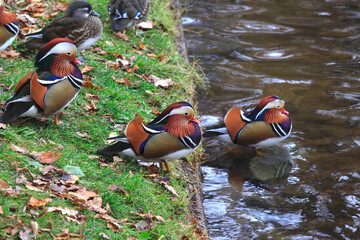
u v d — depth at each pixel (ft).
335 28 39.55
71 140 19.27
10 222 13.46
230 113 22.38
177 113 18.10
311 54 34.94
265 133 22.26
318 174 21.88
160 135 18.02
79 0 26.30
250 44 36.52
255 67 32.89
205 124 25.79
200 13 42.39
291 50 35.58
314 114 26.91
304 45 36.40
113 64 26.84
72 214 14.57
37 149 17.72
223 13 42.57
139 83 25.72
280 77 31.48
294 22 40.73
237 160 22.98
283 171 22.06
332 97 28.96
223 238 17.80
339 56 34.68
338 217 19.12
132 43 30.45
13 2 31.17
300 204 19.92
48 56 18.40
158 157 18.42
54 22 25.54
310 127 25.58
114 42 29.81
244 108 27.66
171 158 18.61
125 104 23.20
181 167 20.80
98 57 27.50
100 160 18.74
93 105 21.98
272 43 36.73
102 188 16.60
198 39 37.09
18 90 18.60
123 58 27.86
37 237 13.38
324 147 23.88
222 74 31.81
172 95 25.72
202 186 20.93
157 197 17.48
